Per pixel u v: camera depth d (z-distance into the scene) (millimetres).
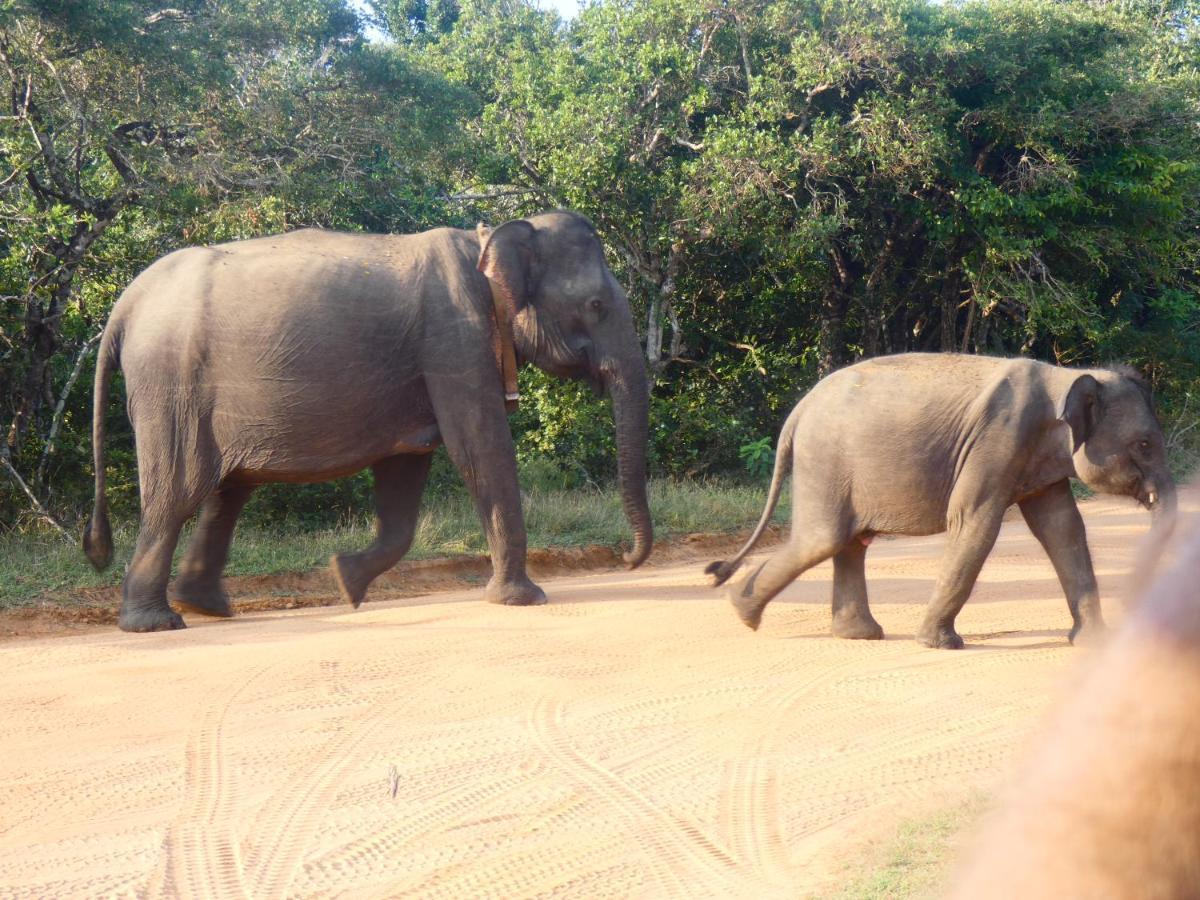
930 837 4387
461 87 17438
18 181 13664
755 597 8453
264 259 9984
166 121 14211
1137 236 22422
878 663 7516
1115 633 562
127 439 14570
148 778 5441
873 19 18844
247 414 9766
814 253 19594
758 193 18188
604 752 5738
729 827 4738
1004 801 571
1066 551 8086
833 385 8375
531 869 4371
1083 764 538
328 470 10055
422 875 4336
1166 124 21938
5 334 13578
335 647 7930
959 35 19844
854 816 4801
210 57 14266
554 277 10648
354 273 10031
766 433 20719
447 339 10141
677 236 18922
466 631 8516
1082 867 527
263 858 4520
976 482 7840
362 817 4930
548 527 13797
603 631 8531
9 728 6238
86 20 12688
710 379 21078
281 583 11477
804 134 19484
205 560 10242
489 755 5707
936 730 6020
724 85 19750
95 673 7344
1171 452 21562
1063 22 20844
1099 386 7793
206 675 7246
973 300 22297
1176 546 552
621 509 14852
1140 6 32188
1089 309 21625
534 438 17781
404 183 17094
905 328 23875
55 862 4508
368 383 9953
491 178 20141
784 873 4254
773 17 18625
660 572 12414
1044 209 20547
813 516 8250
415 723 6258
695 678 7141
